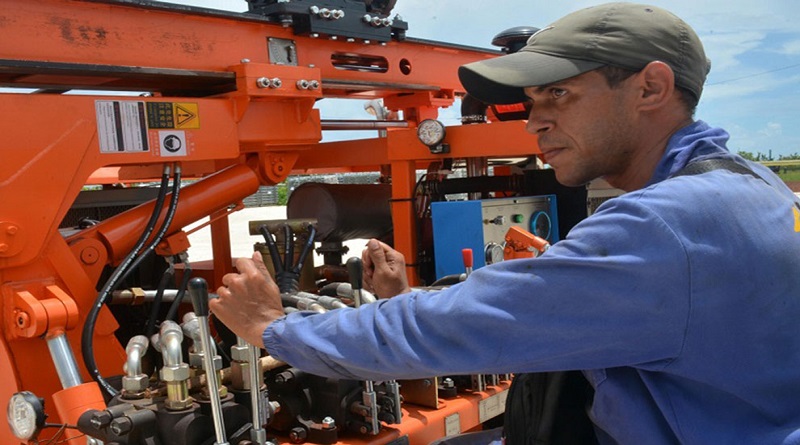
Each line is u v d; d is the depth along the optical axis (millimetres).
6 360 1994
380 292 1705
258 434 1681
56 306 1950
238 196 2736
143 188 3646
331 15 2764
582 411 1375
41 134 2047
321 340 1267
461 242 2930
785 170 10414
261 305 1378
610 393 1181
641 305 1063
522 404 1418
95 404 1857
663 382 1144
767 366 1114
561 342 1104
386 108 3824
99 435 1695
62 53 2154
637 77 1211
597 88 1226
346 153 3623
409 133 3244
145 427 1702
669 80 1206
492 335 1131
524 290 1110
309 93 2689
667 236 1061
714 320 1072
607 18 1212
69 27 2168
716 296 1065
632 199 1111
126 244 2420
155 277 3025
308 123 2795
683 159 1198
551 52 1224
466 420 2377
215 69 2525
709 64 1369
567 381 1367
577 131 1252
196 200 2602
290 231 2400
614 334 1081
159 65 2375
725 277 1065
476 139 3051
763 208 1129
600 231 1103
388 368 1213
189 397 1760
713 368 1096
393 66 3230
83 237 2320
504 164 3891
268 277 1417
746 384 1108
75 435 1831
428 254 3346
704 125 1256
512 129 2951
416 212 3307
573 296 1087
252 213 14320
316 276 3375
